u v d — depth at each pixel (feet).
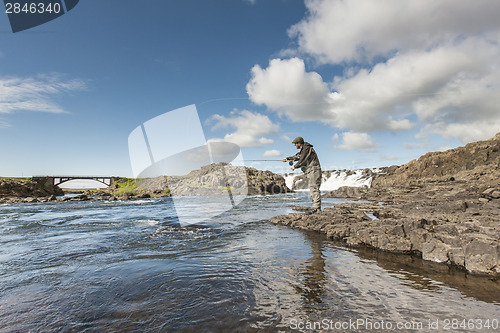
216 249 16.72
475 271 12.14
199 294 9.63
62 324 7.67
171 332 7.13
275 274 11.83
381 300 9.06
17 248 17.75
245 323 7.56
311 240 19.35
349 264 13.41
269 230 23.62
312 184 30.14
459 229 15.49
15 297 9.60
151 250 16.67
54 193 270.26
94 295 9.70
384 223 19.98
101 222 32.55
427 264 13.47
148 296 9.53
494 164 90.58
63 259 14.75
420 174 116.57
